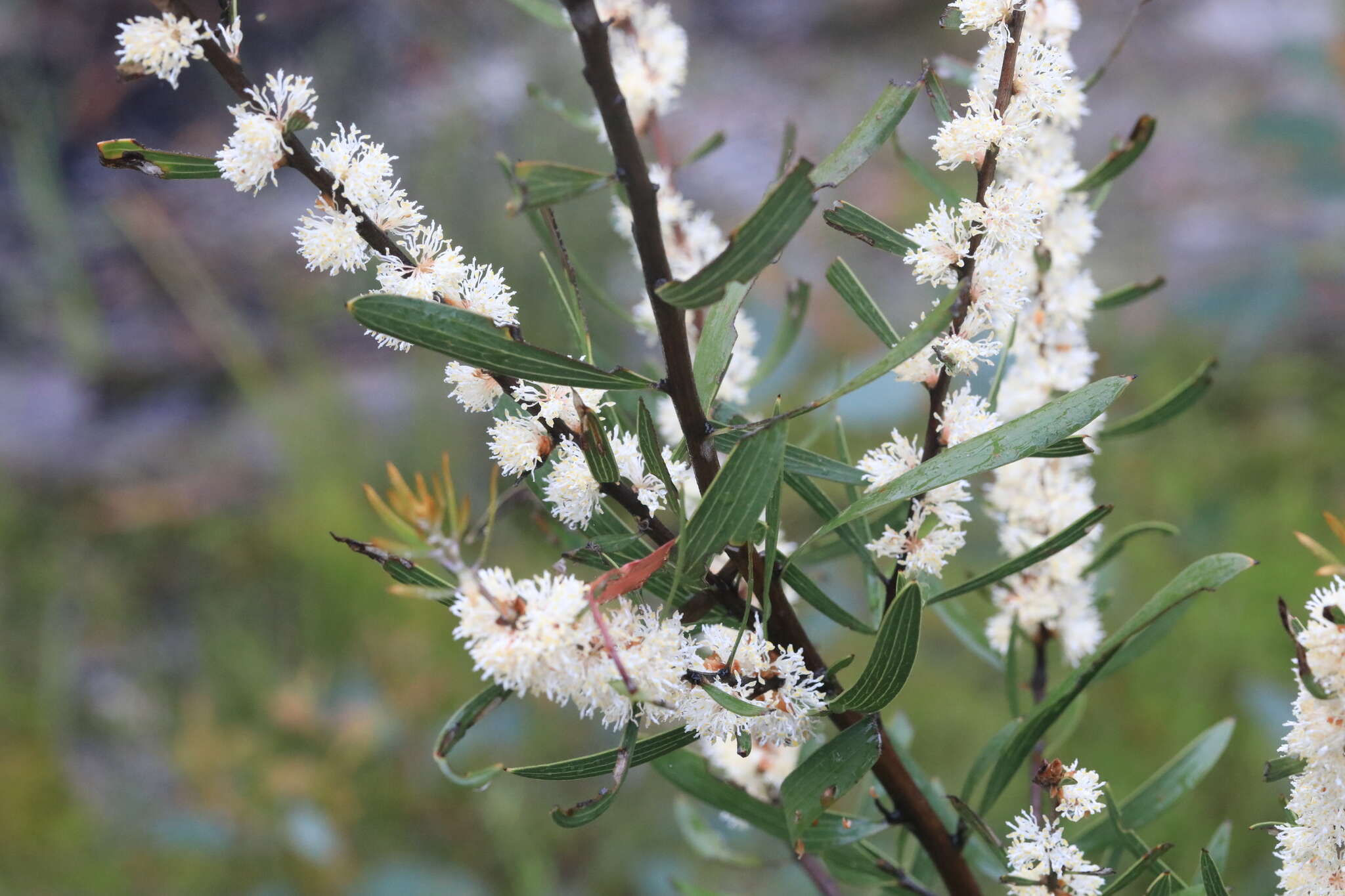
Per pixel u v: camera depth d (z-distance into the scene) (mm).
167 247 3557
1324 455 2568
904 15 5039
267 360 3391
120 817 2270
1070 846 818
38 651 2711
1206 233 3439
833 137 4203
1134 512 2518
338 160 791
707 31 5270
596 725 2199
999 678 2246
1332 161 2490
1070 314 911
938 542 828
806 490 843
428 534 748
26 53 3826
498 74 3174
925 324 753
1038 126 851
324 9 3652
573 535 934
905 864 957
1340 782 771
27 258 3828
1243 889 1449
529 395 803
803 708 797
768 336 2055
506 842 2021
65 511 3082
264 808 2150
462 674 2383
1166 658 2100
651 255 763
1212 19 4641
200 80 4070
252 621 2682
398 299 757
